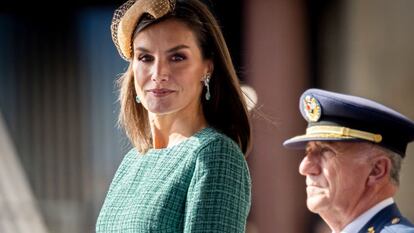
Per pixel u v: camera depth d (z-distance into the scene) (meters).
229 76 10.30
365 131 10.13
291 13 25.92
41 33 27.58
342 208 10.09
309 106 10.56
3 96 27.75
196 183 9.52
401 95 26.08
